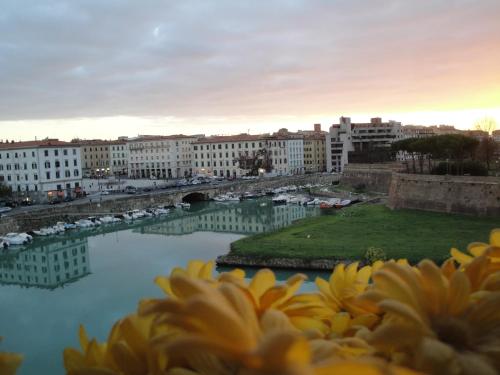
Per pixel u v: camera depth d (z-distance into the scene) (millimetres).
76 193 110875
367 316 2758
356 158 158000
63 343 31062
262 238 56438
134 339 2273
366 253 43250
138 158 178750
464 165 75625
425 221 60656
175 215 94438
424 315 2281
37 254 62156
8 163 107375
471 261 2859
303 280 2615
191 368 2188
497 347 2123
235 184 127812
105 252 61062
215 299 1855
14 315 37750
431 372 1975
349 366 1494
